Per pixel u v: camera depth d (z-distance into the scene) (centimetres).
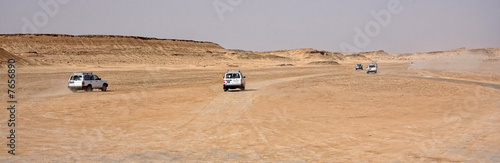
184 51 19950
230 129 1247
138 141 1057
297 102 2078
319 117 1509
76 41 17112
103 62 14088
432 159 800
